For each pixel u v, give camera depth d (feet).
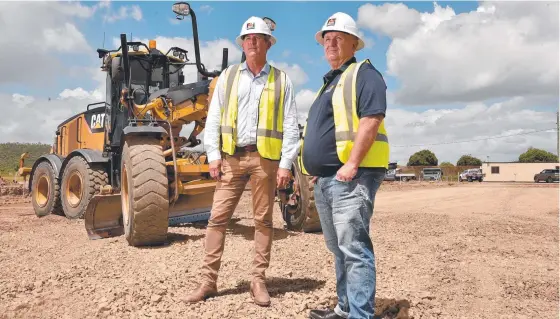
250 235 20.95
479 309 11.74
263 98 11.57
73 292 12.03
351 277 9.20
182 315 10.47
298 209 22.13
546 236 23.39
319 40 10.52
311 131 9.84
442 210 39.86
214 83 19.79
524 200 53.42
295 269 14.67
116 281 13.05
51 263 15.53
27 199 54.85
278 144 11.66
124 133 18.60
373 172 9.21
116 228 21.42
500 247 20.03
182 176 21.13
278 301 11.45
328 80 9.97
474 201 52.21
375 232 23.66
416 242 20.83
